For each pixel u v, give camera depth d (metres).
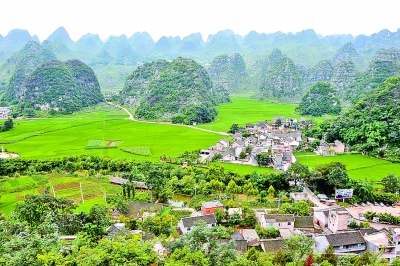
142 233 81.50
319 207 104.62
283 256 63.44
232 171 139.75
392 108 182.75
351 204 110.75
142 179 127.88
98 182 130.00
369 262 62.78
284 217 89.44
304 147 184.62
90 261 45.72
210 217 90.19
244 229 89.94
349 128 187.62
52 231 65.75
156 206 105.62
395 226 92.81
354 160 157.12
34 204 85.75
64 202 93.56
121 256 47.12
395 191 116.50
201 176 128.00
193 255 51.28
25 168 145.88
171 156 161.62
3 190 120.44
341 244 76.94
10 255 47.41
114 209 103.69
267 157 150.62
